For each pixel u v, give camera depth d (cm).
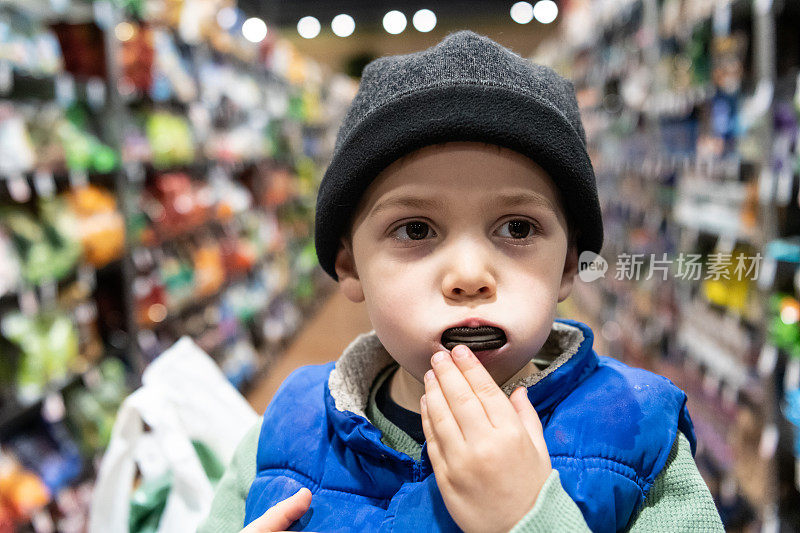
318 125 616
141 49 257
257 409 334
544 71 61
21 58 196
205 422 103
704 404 214
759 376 183
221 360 329
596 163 409
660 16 282
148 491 104
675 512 57
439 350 52
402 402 69
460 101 52
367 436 60
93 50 236
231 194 371
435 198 52
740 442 191
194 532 90
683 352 234
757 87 182
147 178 286
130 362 253
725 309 204
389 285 54
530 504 47
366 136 55
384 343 57
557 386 60
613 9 362
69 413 220
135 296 255
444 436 49
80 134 229
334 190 59
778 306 175
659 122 277
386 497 61
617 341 315
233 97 371
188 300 300
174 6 288
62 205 220
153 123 279
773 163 174
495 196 52
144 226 265
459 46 57
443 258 53
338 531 59
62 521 207
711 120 218
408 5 937
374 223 56
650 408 59
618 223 336
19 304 204
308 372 78
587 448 55
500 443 47
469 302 52
